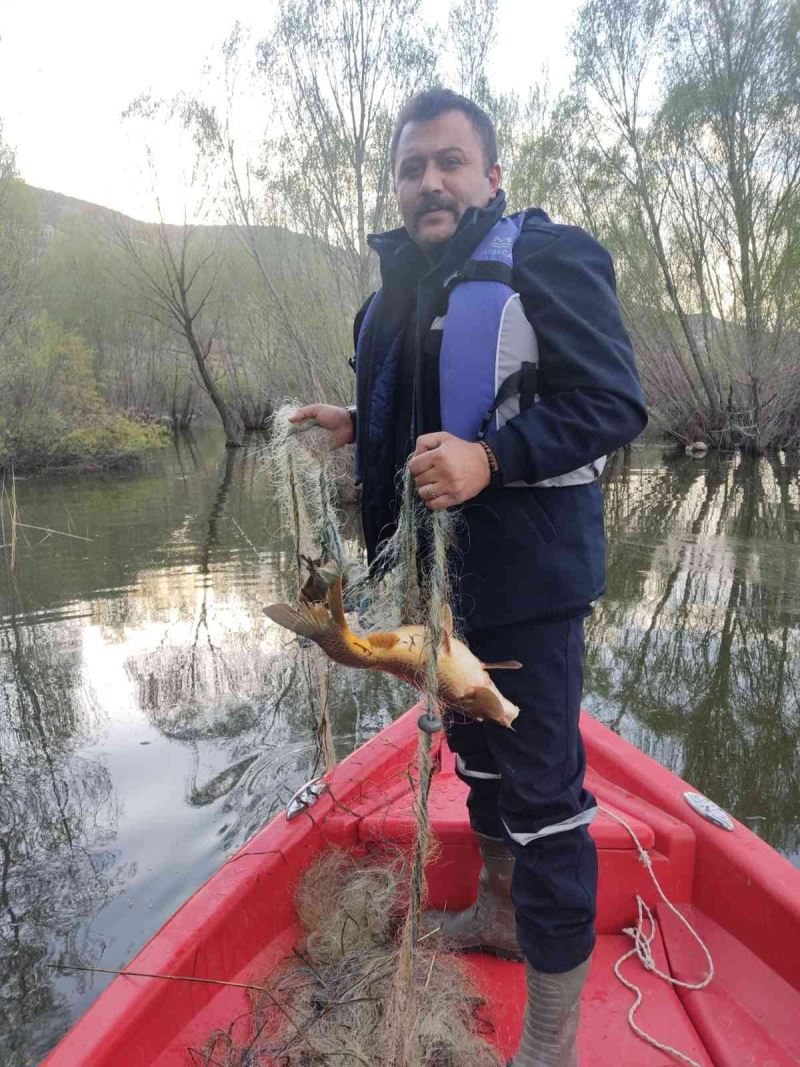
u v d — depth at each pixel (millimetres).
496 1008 1512
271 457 1551
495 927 1614
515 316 1130
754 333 15234
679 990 1540
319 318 12805
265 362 19359
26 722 4188
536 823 1197
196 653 5109
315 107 11477
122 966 2506
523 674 1187
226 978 1491
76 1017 2330
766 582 6738
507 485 1129
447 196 1191
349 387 12859
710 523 9383
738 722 4191
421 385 1223
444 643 1076
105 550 8117
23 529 9297
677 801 1847
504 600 1174
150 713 4250
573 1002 1227
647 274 16078
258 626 5586
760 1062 1348
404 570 1156
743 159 14383
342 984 1430
